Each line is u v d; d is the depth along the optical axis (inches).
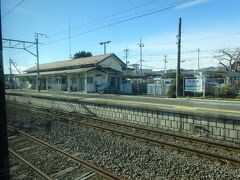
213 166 271.1
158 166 273.4
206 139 399.2
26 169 275.1
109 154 318.7
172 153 319.3
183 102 695.1
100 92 1318.9
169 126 471.5
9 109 848.9
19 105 962.7
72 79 1487.5
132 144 358.6
